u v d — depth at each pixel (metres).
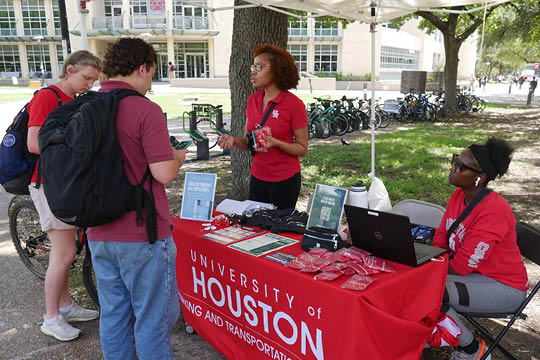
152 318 2.15
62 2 8.87
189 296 2.84
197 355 2.79
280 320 2.16
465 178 2.37
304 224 2.67
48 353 2.85
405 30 52.38
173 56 40.41
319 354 1.97
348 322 1.81
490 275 2.41
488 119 17.11
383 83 37.88
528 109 21.17
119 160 1.90
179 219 2.97
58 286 2.97
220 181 7.28
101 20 40.31
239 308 2.42
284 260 2.18
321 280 1.93
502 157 2.32
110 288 2.14
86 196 1.81
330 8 4.51
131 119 1.93
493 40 24.69
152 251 2.06
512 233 2.40
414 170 8.04
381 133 13.24
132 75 2.06
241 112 5.60
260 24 5.30
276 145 3.13
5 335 3.10
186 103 21.12
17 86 37.09
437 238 2.66
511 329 3.11
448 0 4.23
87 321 3.25
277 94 3.26
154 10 40.12
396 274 1.99
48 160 1.82
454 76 17.14
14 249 4.64
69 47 9.19
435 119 16.59
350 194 2.52
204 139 9.18
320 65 42.62
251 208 3.05
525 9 19.27
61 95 2.84
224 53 41.00
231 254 2.37
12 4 43.00
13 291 3.74
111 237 2.01
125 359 2.23
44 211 2.82
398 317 2.01
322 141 11.87
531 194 6.54
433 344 2.25
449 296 2.39
